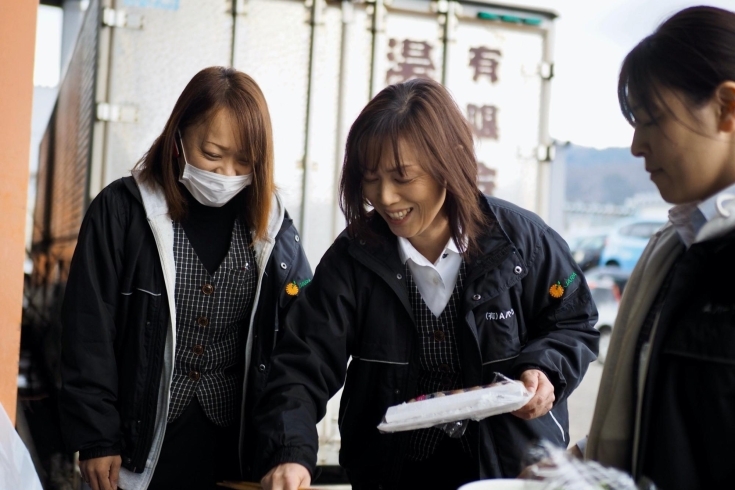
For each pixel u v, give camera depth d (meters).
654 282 1.14
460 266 1.55
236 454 1.90
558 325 1.59
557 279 1.59
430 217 1.45
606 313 8.77
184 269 1.85
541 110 3.60
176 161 1.85
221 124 1.76
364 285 1.58
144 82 3.11
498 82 3.55
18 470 1.34
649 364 1.05
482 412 1.24
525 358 1.49
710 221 1.00
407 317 1.57
